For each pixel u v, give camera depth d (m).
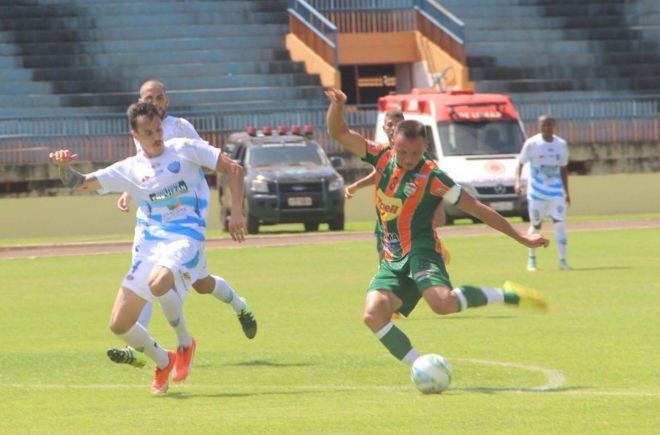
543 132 53.94
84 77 110.12
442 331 35.59
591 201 101.25
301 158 86.50
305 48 115.38
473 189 87.56
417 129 25.45
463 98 91.75
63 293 49.88
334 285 50.41
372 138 102.56
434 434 21.14
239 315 31.02
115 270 60.66
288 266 59.72
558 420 22.16
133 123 26.62
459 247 68.06
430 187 25.67
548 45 121.56
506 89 116.12
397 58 118.94
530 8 124.25
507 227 25.53
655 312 39.09
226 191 87.25
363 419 22.59
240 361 30.62
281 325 38.06
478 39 121.06
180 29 114.81
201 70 112.69
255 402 24.81
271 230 89.62
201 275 27.30
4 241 86.25
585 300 42.66
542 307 25.81
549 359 30.00
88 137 97.25
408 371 28.69
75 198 92.62
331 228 85.75
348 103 122.38
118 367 30.17
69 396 26.00
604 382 26.50
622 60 121.88
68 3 114.31
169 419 23.06
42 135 96.44
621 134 107.50
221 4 117.69
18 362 31.05
